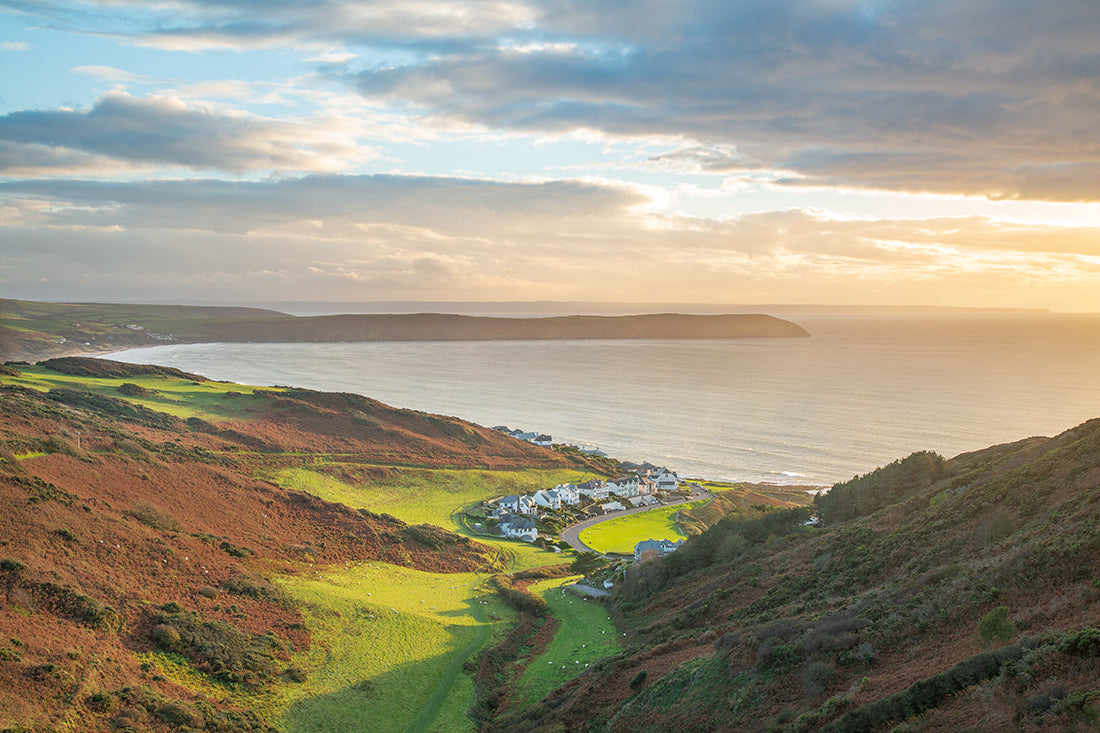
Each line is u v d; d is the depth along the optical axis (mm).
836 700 26203
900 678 26406
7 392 103312
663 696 34562
